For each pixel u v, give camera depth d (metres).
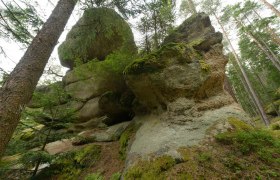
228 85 9.60
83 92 11.09
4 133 3.55
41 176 6.28
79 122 10.60
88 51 11.03
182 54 5.72
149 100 6.35
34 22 5.91
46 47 4.94
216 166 3.88
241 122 5.14
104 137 8.07
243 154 4.08
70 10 6.06
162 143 4.84
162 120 5.73
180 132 5.01
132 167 4.70
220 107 5.73
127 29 10.22
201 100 5.81
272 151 4.05
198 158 4.14
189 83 5.61
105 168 5.95
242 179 3.52
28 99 4.27
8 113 3.72
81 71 9.73
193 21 7.60
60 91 7.45
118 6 7.86
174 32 7.76
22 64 4.46
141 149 5.10
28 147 7.54
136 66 5.79
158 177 4.06
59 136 7.09
